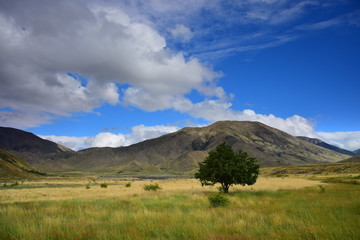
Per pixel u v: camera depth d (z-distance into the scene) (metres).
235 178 31.64
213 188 45.25
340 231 7.91
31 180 125.56
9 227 9.83
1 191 48.12
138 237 8.12
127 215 12.76
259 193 29.17
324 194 24.67
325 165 162.50
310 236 7.73
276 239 7.50
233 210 14.42
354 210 12.96
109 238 8.23
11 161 175.38
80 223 10.80
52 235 8.55
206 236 7.95
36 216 13.09
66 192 42.53
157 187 40.31
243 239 7.66
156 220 11.09
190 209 15.08
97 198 25.66
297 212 12.94
